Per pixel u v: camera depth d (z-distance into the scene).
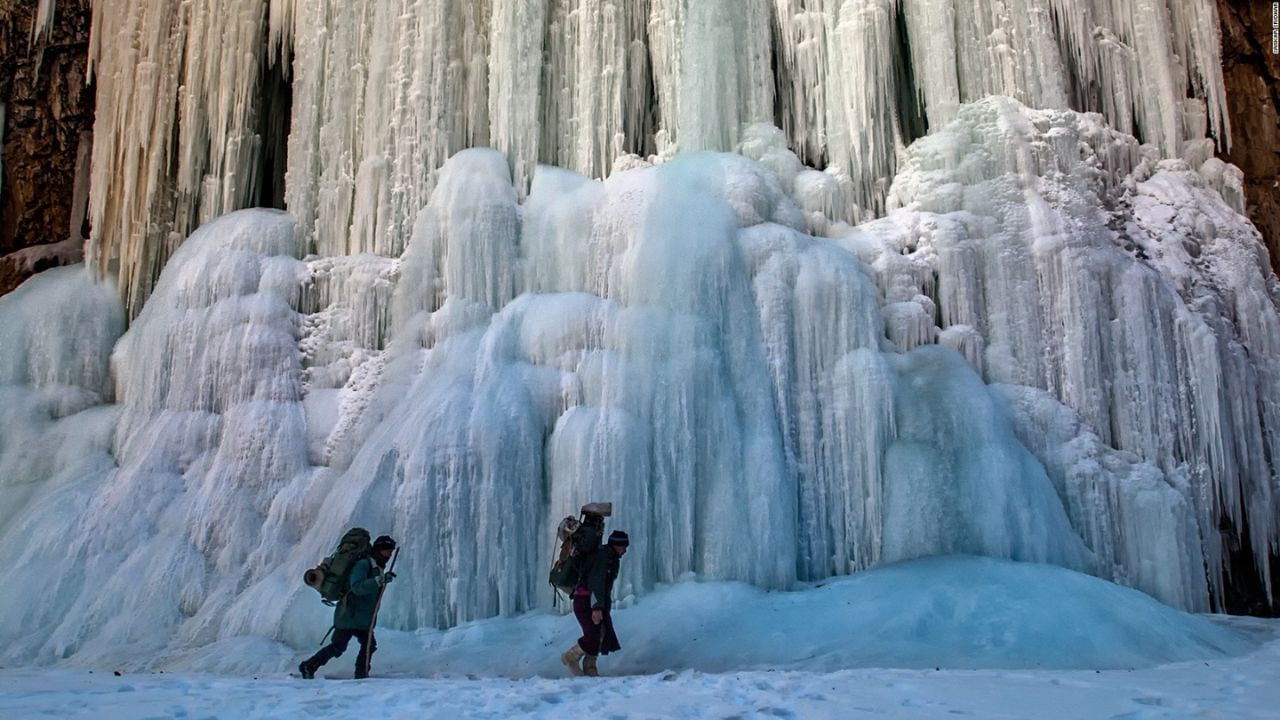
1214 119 14.55
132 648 10.15
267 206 15.44
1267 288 13.48
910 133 14.27
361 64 13.88
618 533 7.79
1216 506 11.70
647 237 11.66
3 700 5.50
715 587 9.70
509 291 12.27
